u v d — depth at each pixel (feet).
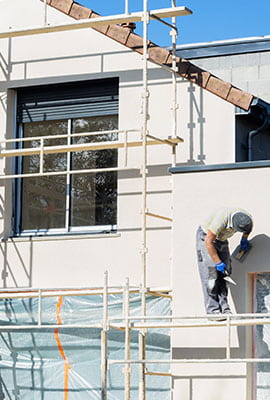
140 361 53.31
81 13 67.41
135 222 64.39
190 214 57.06
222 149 63.10
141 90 65.87
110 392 62.80
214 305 54.03
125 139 62.13
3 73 70.23
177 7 62.90
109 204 66.33
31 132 70.08
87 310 64.08
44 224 68.08
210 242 53.42
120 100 66.33
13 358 65.51
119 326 56.24
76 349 63.93
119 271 64.08
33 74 69.31
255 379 54.90
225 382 54.75
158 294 60.34
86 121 68.44
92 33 67.87
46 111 69.41
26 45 69.82
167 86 65.05
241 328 54.95
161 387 61.52
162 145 64.54
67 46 68.59
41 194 68.69
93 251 65.05
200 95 64.08
